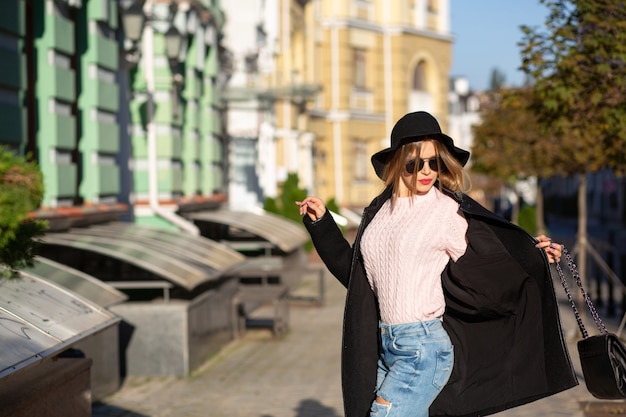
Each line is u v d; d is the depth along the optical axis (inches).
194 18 824.3
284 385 459.2
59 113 511.8
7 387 264.7
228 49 1078.4
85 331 279.9
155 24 755.4
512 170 1039.0
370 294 179.3
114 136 600.4
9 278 298.4
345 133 1814.7
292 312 796.0
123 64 674.8
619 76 404.8
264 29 1176.2
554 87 423.2
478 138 1072.2
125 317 491.8
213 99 914.7
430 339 169.9
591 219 2593.5
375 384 177.3
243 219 818.2
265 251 895.7
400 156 173.2
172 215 748.0
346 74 1812.3
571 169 775.7
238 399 422.9
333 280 1056.8
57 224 497.0
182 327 490.3
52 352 248.2
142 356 491.5
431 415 176.2
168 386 464.1
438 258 172.4
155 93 764.0
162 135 764.0
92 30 563.8
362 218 179.2
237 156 1121.4
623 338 543.8
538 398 176.1
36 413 266.4
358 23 1830.7
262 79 1159.6
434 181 176.9
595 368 180.4
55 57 504.1
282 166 1409.9
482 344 176.7
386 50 1902.1
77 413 300.7
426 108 1993.1
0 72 431.8
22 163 279.0
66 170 518.3
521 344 176.1
